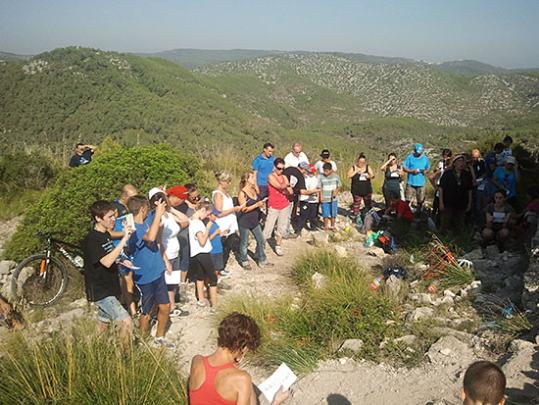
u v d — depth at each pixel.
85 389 3.90
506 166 9.08
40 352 4.14
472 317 5.69
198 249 6.21
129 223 4.89
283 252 8.84
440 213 9.34
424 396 4.11
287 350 5.02
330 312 5.57
